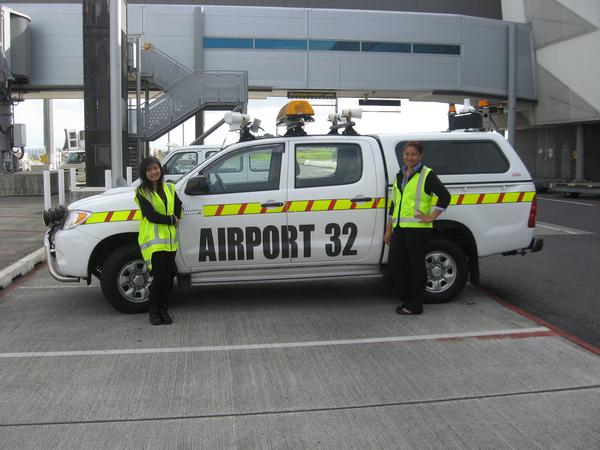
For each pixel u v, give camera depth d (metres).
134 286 6.52
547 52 33.84
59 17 28.62
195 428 3.85
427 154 6.92
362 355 5.22
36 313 6.66
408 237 6.34
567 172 36.03
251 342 5.61
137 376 4.75
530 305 6.94
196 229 6.41
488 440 3.67
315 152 6.68
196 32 29.94
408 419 3.97
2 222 14.12
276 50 30.80
